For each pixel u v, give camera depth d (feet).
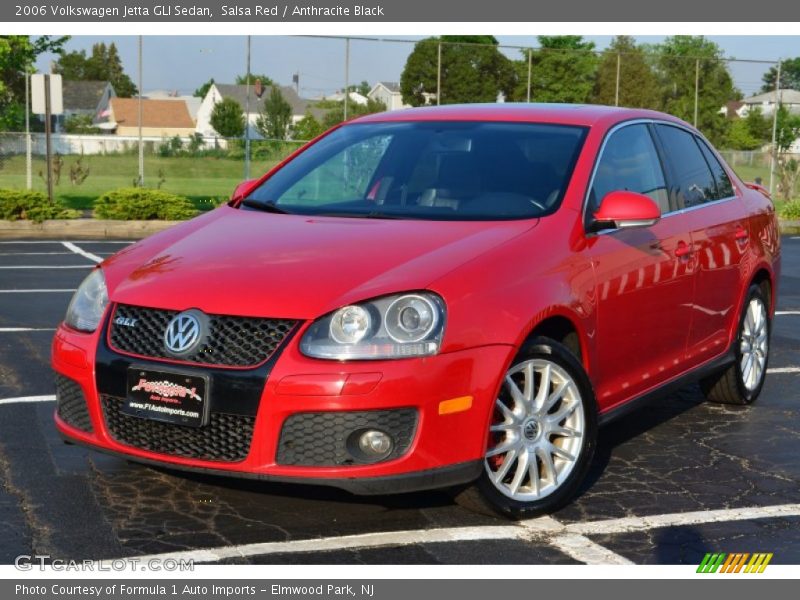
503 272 13.64
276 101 89.15
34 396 20.39
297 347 12.51
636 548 13.24
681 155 19.04
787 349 27.07
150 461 13.25
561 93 89.25
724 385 20.51
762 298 21.15
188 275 13.66
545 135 16.78
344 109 80.69
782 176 95.25
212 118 143.13
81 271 39.88
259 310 12.78
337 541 13.16
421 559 12.67
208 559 12.57
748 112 107.65
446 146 16.93
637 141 17.72
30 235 56.85
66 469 15.87
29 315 29.66
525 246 14.21
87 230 58.49
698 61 99.09
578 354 14.93
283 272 13.35
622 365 16.02
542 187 15.65
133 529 13.48
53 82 62.44
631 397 16.52
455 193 15.83
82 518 13.83
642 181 17.29
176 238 15.29
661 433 18.85
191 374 12.72
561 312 14.15
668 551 13.16
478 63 85.51
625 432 18.89
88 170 96.99
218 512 14.10
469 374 12.88
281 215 15.97
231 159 89.76
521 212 15.23
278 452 12.56
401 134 17.61
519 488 14.19
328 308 12.66
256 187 17.56
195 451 13.00
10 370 22.67
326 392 12.32
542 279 14.03
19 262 42.70
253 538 13.23
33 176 99.96
